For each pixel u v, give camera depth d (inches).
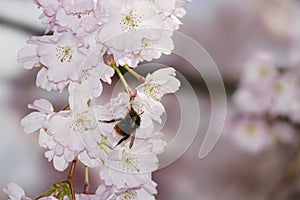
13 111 40.1
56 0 21.3
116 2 21.0
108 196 21.6
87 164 21.6
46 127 21.4
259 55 44.1
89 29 20.9
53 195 21.5
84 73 21.0
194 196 43.8
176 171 43.7
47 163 40.8
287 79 44.1
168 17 21.8
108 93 25.1
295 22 44.1
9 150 40.5
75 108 21.0
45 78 21.8
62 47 21.2
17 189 22.0
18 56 21.8
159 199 43.3
